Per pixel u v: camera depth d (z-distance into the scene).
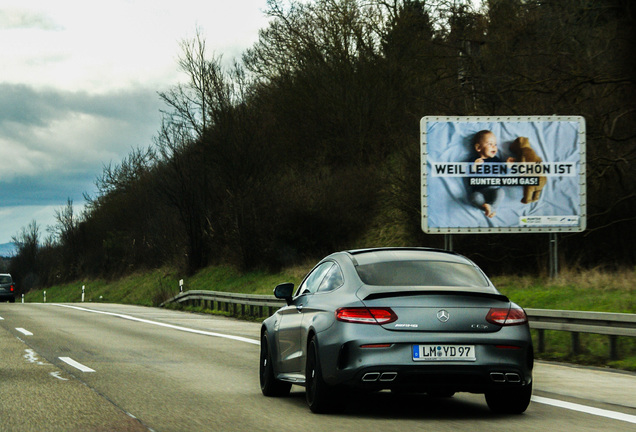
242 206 39.91
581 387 9.97
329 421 7.36
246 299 25.73
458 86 29.75
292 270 35.88
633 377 11.03
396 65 39.47
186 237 48.22
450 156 23.25
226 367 12.00
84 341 16.39
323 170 40.41
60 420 7.31
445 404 8.52
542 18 29.19
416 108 34.66
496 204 23.30
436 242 28.19
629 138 23.77
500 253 26.00
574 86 23.73
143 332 19.17
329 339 7.38
